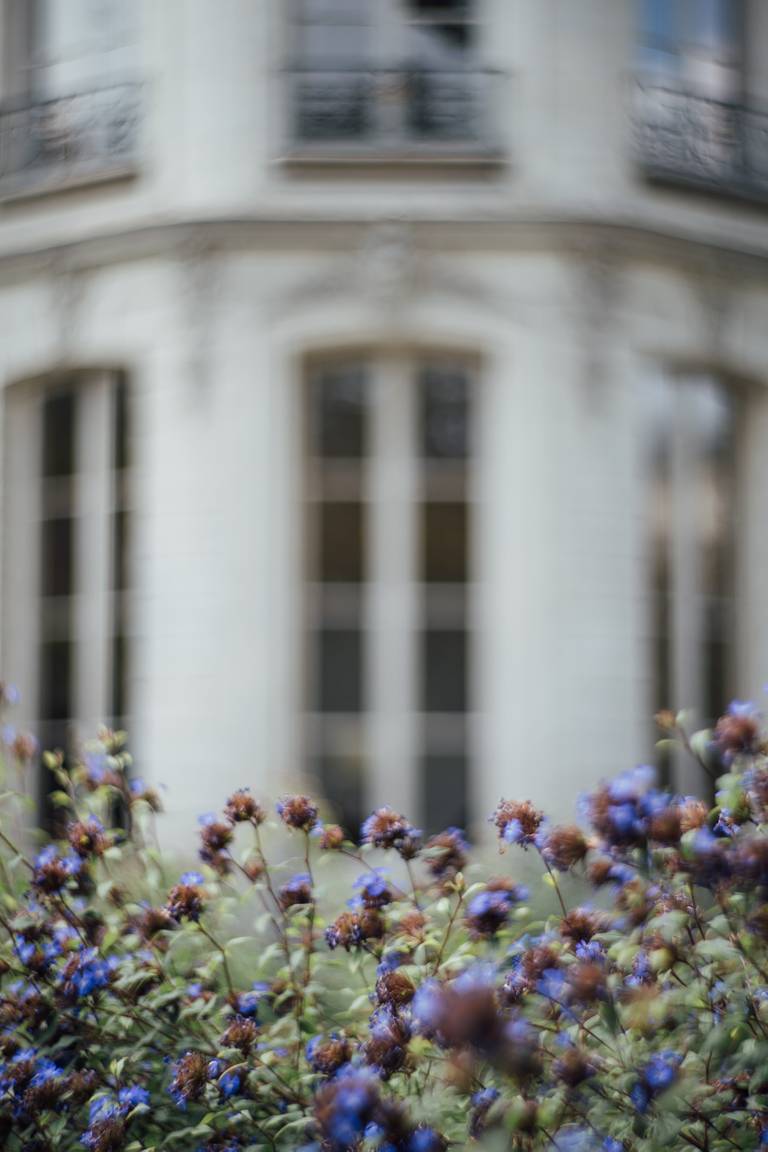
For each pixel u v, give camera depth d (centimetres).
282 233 970
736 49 1066
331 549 988
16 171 1048
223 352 972
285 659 967
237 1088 320
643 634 993
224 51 987
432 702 983
